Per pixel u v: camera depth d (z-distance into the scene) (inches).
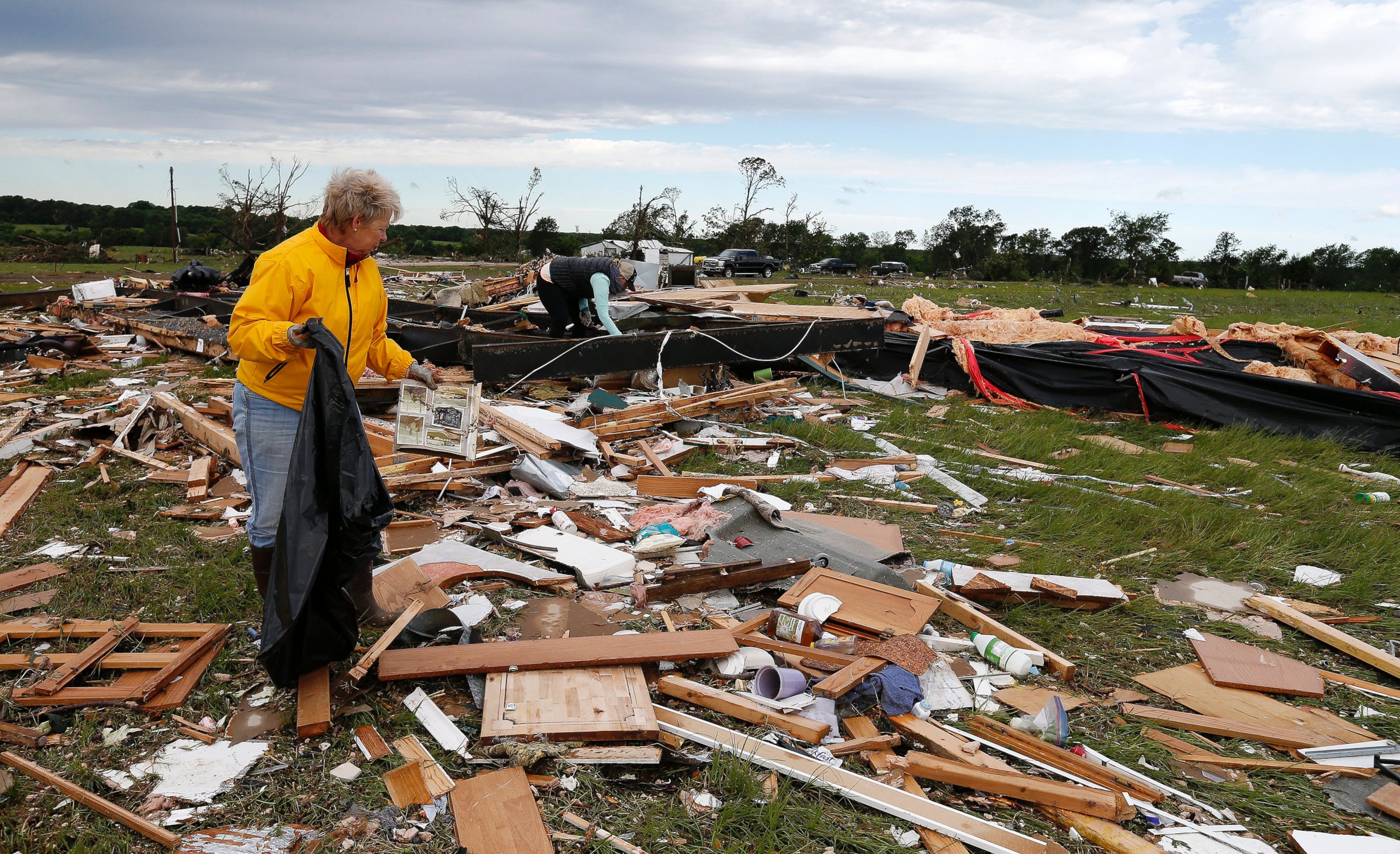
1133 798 107.4
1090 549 198.8
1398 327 965.2
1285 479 271.0
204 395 323.9
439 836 94.3
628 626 148.3
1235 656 146.3
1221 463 287.4
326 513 109.7
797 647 135.4
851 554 170.9
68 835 92.3
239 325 107.3
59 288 682.2
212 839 92.0
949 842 95.7
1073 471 266.7
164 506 202.8
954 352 402.3
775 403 341.4
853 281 1628.9
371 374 307.1
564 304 360.8
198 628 137.3
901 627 142.2
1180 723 126.0
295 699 120.2
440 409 146.1
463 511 200.8
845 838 96.3
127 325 473.1
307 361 112.8
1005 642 143.9
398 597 146.9
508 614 149.3
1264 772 115.8
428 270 1316.4
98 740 110.5
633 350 332.5
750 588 163.5
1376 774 115.0
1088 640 153.5
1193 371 359.9
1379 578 184.4
